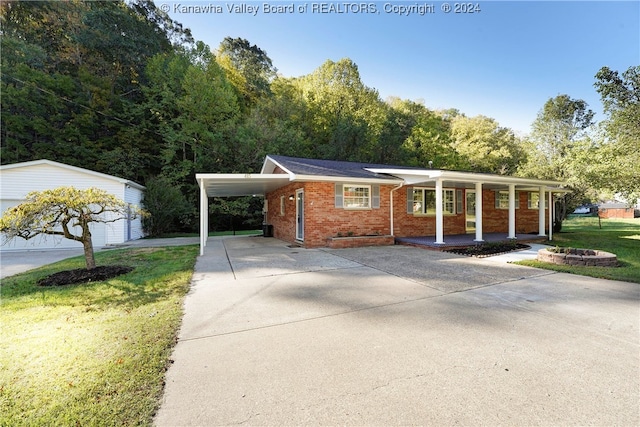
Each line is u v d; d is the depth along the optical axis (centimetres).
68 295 484
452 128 3294
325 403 210
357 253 905
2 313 400
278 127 2302
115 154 1973
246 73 3077
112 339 316
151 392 224
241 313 398
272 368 258
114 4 2311
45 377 242
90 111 2059
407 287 521
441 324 354
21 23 2069
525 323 355
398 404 207
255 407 206
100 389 227
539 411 199
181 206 1869
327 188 1073
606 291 488
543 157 1819
